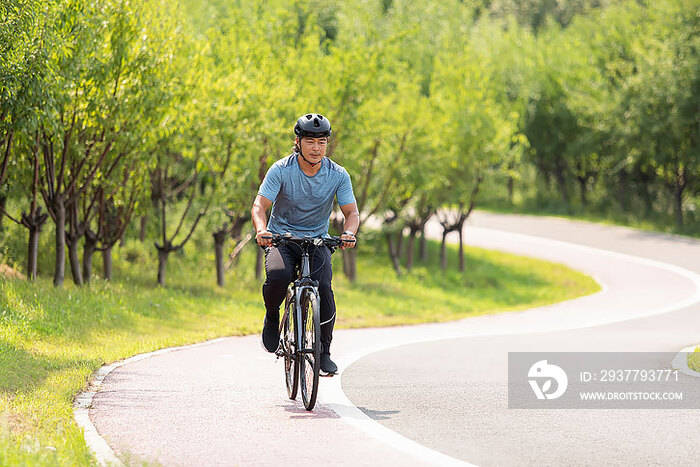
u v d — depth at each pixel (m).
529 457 11.69
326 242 14.73
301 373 15.32
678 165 110.12
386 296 63.09
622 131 107.44
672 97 101.06
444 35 86.00
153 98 34.84
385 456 11.61
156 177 48.34
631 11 120.44
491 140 79.88
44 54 27.31
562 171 137.25
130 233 52.09
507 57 127.81
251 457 11.45
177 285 48.19
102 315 31.12
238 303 45.09
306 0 59.09
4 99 26.83
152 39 35.31
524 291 79.44
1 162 34.41
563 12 182.38
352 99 57.19
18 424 12.84
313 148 14.61
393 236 86.19
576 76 122.81
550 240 104.62
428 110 65.94
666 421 14.28
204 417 14.16
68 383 16.84
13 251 42.16
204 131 43.44
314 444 12.27
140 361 21.95
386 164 65.75
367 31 60.34
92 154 38.50
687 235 104.44
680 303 60.47
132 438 12.52
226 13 56.56
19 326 23.73
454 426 13.74
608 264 87.62
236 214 51.25
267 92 47.62
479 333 35.88
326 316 15.07
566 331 38.75
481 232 112.44
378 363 22.88
